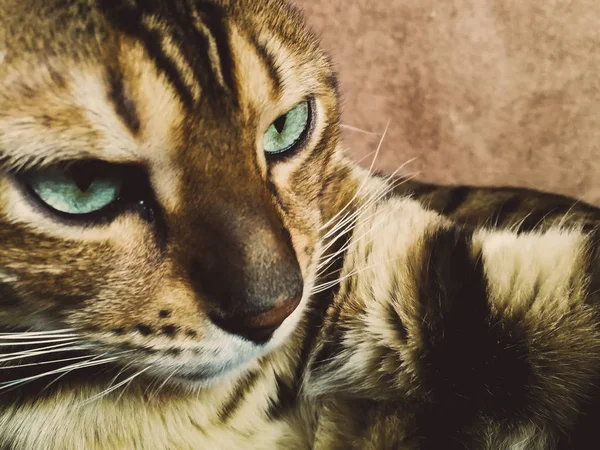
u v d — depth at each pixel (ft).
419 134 0.96
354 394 0.56
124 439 0.49
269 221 0.42
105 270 0.41
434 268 0.55
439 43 0.94
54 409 0.47
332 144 0.55
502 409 0.52
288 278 0.42
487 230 0.58
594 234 0.54
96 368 0.47
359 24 0.94
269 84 0.44
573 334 0.51
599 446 0.50
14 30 0.37
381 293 0.55
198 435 0.51
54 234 0.40
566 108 0.93
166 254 0.42
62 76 0.37
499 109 0.95
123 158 0.39
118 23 0.39
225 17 0.43
